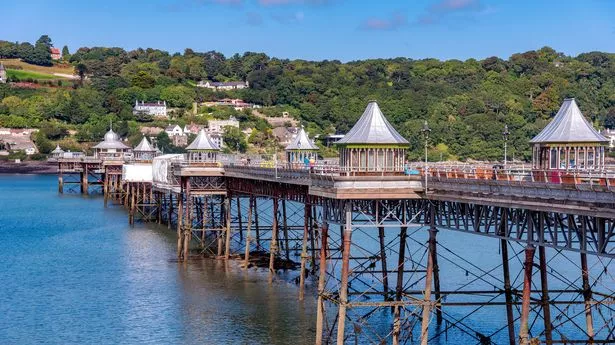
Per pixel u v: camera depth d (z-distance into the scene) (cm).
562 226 4619
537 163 6438
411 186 5753
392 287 7919
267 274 8850
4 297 8050
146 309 7431
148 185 14925
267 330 6625
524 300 4784
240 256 9894
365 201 6175
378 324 6719
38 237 12281
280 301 7550
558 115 6419
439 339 6331
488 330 6556
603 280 8300
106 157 19662
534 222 4766
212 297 7800
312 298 7650
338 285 7969
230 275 8838
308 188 6812
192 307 7438
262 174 8100
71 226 13562
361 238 11794
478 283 8144
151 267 9481
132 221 13612
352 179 5716
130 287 8362
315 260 8988
